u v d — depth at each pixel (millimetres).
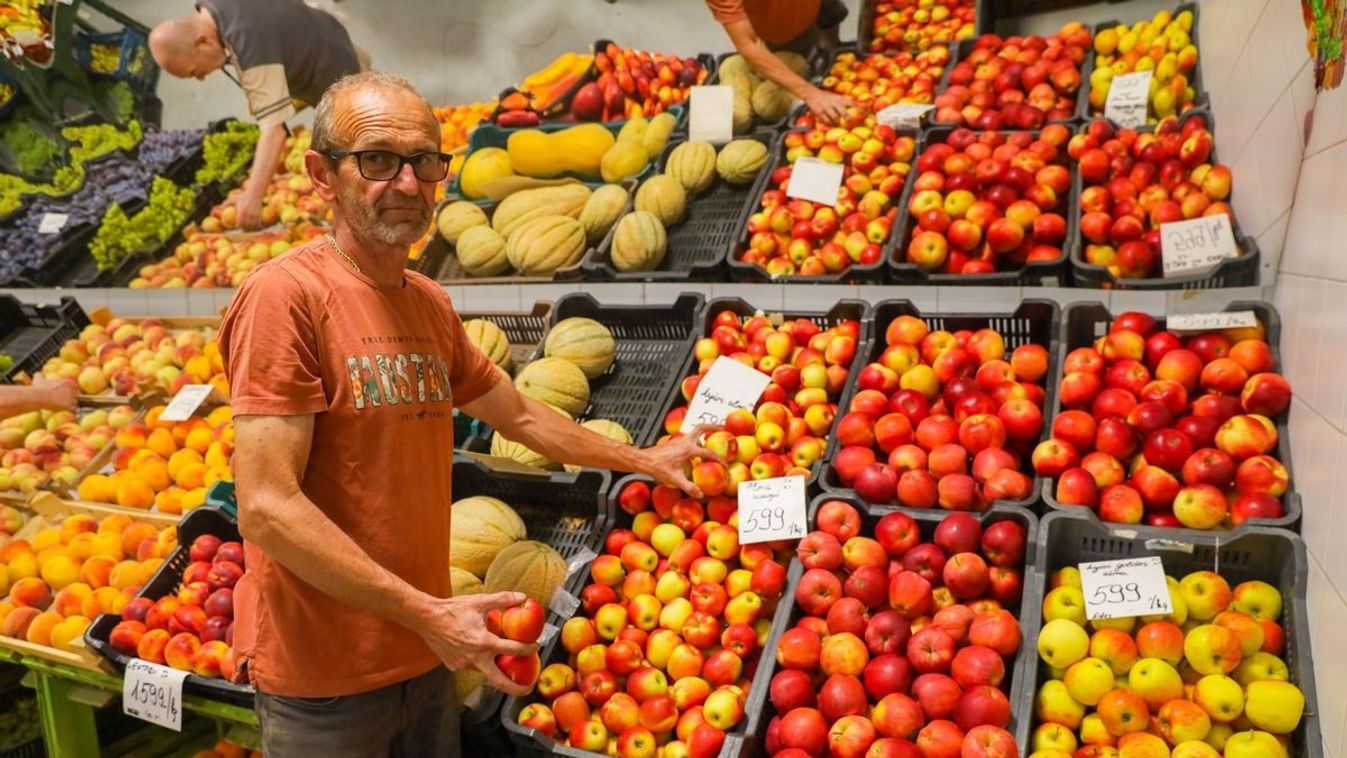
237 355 1851
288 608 2025
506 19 5711
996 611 2275
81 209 5602
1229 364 2574
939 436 2695
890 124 4117
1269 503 2289
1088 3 4789
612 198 4188
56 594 3346
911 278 3416
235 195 5641
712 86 4566
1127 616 2158
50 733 3178
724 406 3068
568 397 3332
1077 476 2451
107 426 4102
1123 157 3508
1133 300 2949
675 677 2436
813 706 2270
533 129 4711
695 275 3811
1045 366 2889
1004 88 4254
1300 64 2615
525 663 2062
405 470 2047
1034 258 3309
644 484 2857
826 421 2961
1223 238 3014
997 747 1958
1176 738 1981
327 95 1896
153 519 3449
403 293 2117
